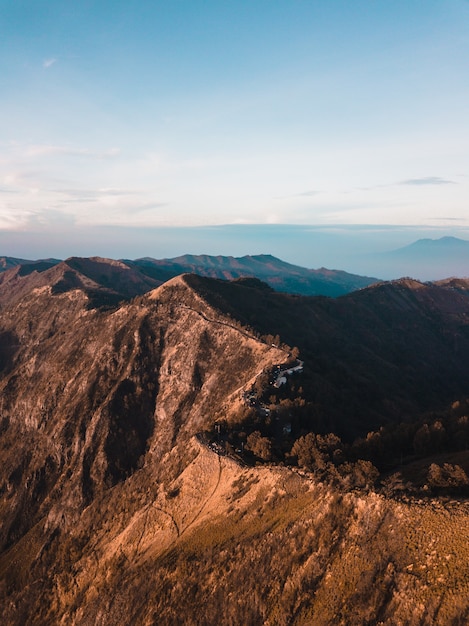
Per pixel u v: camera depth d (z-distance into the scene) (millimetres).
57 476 131500
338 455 65375
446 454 66938
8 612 83438
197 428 109438
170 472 89062
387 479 54562
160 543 69625
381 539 44625
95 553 83000
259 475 68500
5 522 122938
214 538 60375
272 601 44750
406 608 36938
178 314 169625
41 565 97062
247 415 93562
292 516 55438
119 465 124688
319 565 45250
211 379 135125
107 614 60781
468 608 34000
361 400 129875
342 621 38562
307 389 113562
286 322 192625
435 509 45031
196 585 53469
